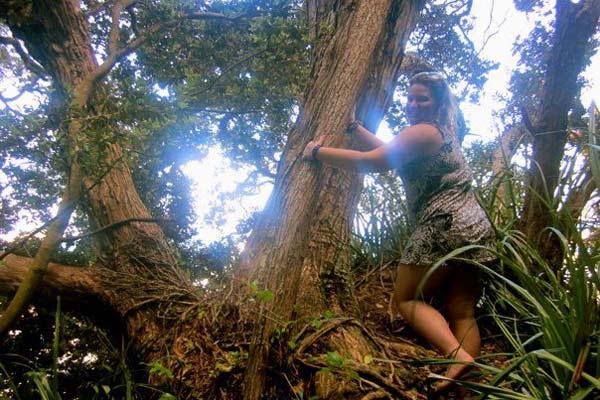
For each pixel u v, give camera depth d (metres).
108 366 3.22
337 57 2.80
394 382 2.40
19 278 3.41
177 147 4.06
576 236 1.99
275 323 2.34
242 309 2.83
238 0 5.13
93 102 2.87
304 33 4.32
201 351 2.80
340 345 2.64
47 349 3.94
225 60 5.07
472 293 2.53
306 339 2.67
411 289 2.47
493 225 2.62
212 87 4.66
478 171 4.22
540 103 3.15
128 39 5.39
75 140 2.56
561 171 3.04
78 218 4.41
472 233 2.42
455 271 2.51
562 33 2.96
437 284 2.47
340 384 2.37
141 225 3.84
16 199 3.93
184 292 3.39
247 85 4.88
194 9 5.22
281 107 5.01
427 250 2.41
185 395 2.63
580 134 3.20
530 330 2.77
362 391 2.33
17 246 2.88
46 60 4.09
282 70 4.59
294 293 2.42
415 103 2.56
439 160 2.47
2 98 2.82
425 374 2.48
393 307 3.27
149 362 3.00
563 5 2.95
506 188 3.41
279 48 4.36
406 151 2.42
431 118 2.54
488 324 3.01
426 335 2.35
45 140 2.62
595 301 1.87
